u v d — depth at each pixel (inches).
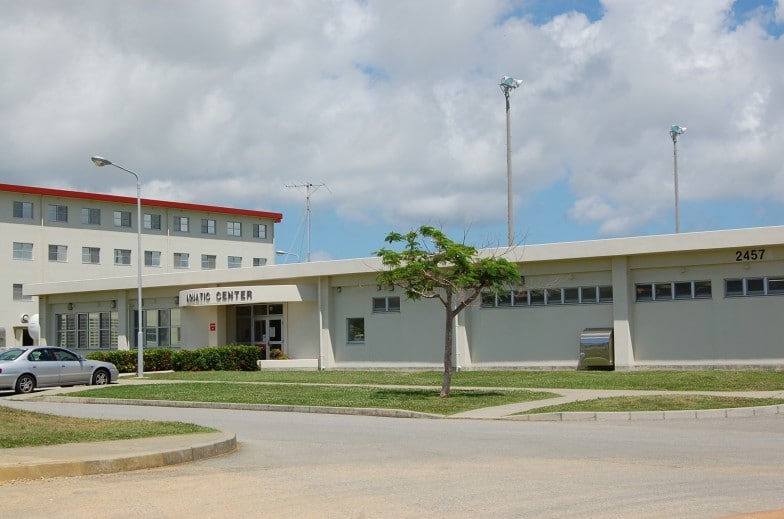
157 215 2837.1
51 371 1218.6
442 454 528.7
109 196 2714.1
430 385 1109.7
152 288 1814.7
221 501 371.6
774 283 1130.7
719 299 1163.3
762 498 370.3
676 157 1904.5
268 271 1563.7
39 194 2576.3
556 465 473.4
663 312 1203.9
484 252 1290.6
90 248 2674.7
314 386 1118.4
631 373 1132.5
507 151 1552.7
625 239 1197.7
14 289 2513.5
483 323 1352.1
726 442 575.8
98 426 621.9
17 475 429.1
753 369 1136.2
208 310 1664.6
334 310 1519.4
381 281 942.4
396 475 441.4
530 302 1311.5
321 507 356.5
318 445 590.6
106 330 1919.3
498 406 848.9
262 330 1640.0
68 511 351.9
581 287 1270.9
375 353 1461.6
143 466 474.9
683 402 806.5
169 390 1109.7
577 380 1079.0
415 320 1416.1
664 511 343.6
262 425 744.3
